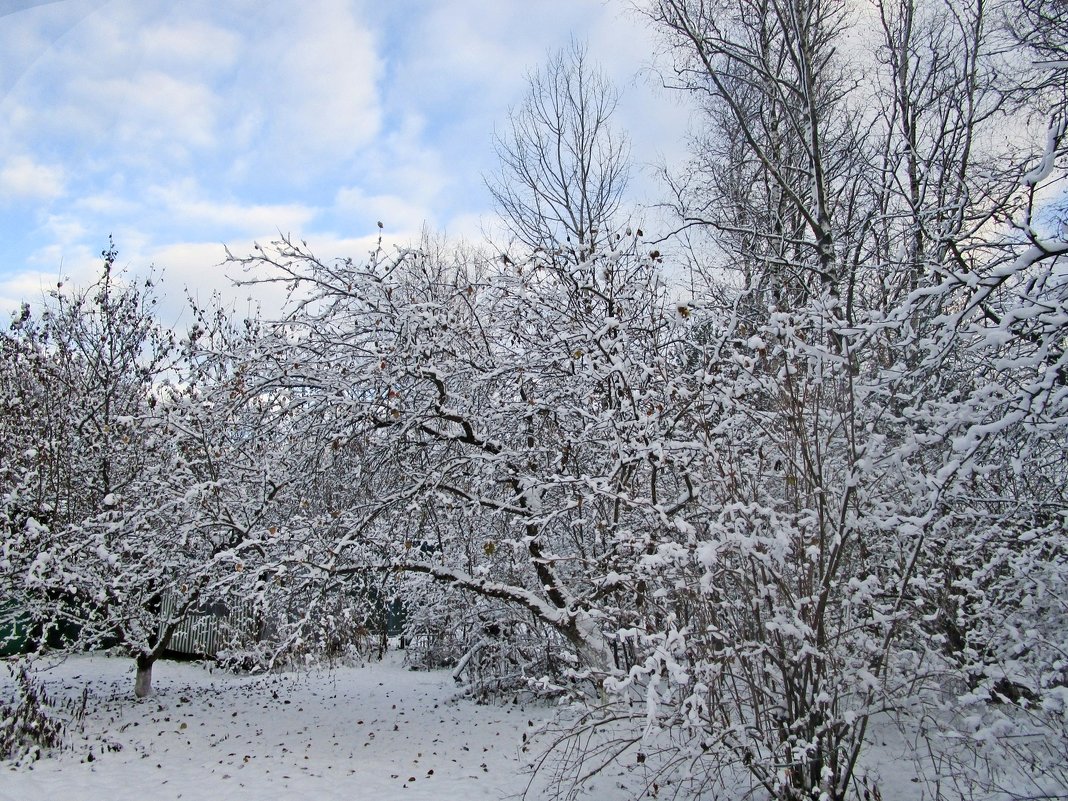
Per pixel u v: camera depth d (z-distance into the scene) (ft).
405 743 27.61
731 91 36.32
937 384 19.21
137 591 33.63
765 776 14.78
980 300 13.62
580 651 24.21
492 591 25.32
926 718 15.64
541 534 25.70
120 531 29.32
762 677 15.61
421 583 31.17
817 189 28.73
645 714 15.60
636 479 24.76
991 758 15.03
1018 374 17.20
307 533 25.20
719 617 16.20
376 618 39.32
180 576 30.42
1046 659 15.98
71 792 20.25
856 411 16.81
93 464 34.65
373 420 25.58
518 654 35.06
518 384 26.05
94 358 37.63
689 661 15.80
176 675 44.16
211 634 47.06
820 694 14.05
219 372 29.60
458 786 21.35
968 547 18.42
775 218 34.04
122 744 26.11
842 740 15.17
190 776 22.43
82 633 32.04
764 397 20.54
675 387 21.85
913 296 14.42
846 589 15.46
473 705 35.32
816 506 15.55
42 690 29.43
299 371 26.07
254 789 21.15
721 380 20.04
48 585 27.61
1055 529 16.71
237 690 39.04
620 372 22.63
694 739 16.76
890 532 18.06
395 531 27.61
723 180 38.11
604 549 25.48
